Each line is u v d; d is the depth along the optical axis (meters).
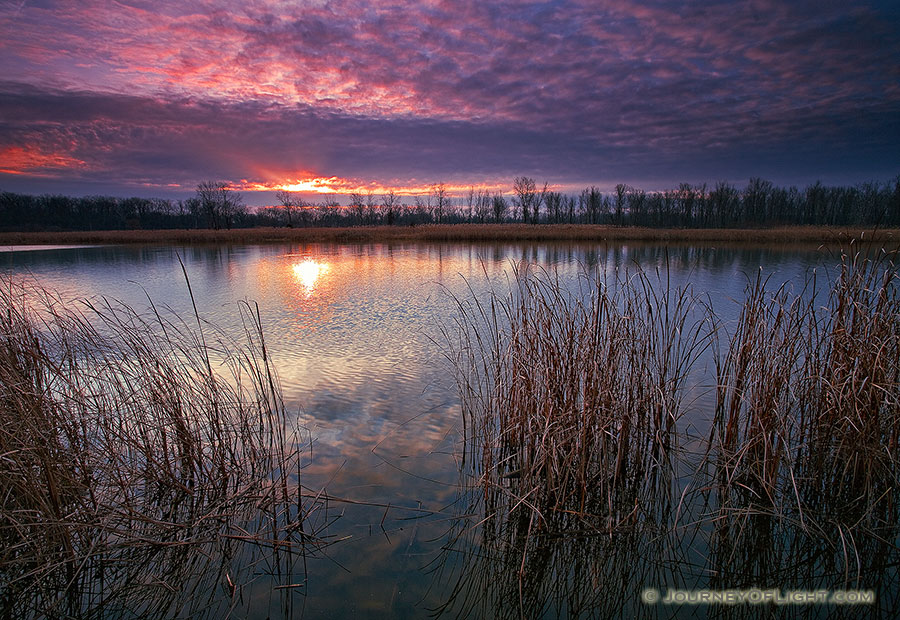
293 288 16.33
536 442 3.95
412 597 3.08
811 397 4.20
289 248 37.00
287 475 4.50
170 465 4.30
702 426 5.30
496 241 42.59
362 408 6.01
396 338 9.40
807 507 3.72
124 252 33.84
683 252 30.06
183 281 18.39
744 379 4.36
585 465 3.98
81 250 35.94
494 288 15.48
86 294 15.19
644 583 3.25
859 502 3.78
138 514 3.54
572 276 16.75
